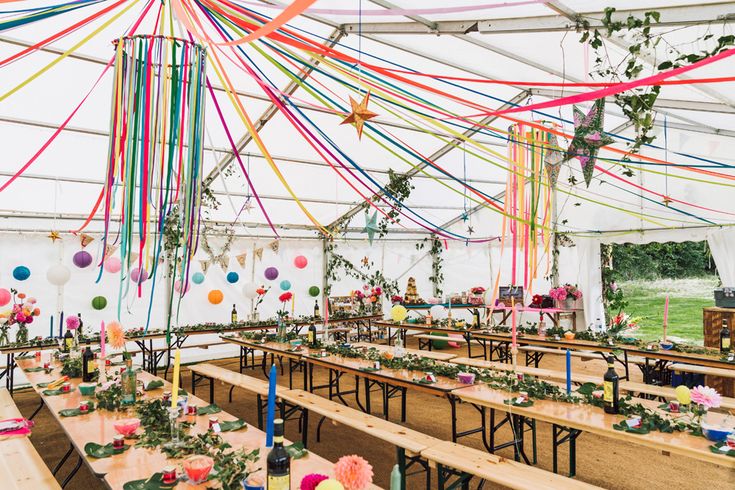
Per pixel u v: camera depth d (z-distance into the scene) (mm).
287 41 2268
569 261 8703
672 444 2336
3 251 6785
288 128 6445
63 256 7203
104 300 7055
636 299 12180
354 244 10148
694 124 6211
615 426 2590
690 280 11680
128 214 2238
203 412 2916
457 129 6574
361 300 8789
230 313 8695
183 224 2277
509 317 9406
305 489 1484
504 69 5012
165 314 8031
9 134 5539
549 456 4105
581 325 8664
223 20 2461
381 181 8141
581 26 3428
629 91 3080
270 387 1677
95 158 6281
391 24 4445
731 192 6574
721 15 2885
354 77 2584
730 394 5684
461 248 10625
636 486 3502
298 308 9461
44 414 5461
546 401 3186
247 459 2061
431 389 3570
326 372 7746
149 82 2287
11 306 6785
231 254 8781
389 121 6289
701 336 10891
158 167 2322
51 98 5152
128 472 2055
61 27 4188
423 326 7184
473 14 3852
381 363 4402
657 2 3004
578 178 8297
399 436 3104
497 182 8805
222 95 5609
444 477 2928
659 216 7344
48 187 6598
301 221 9188
